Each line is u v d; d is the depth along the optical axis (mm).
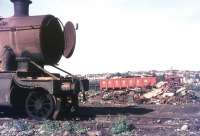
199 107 20984
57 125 13125
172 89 27531
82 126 12898
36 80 15281
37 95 15586
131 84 35719
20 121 14414
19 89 16000
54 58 16812
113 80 36844
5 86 15594
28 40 15797
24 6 16672
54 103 15414
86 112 18203
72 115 16938
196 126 12453
